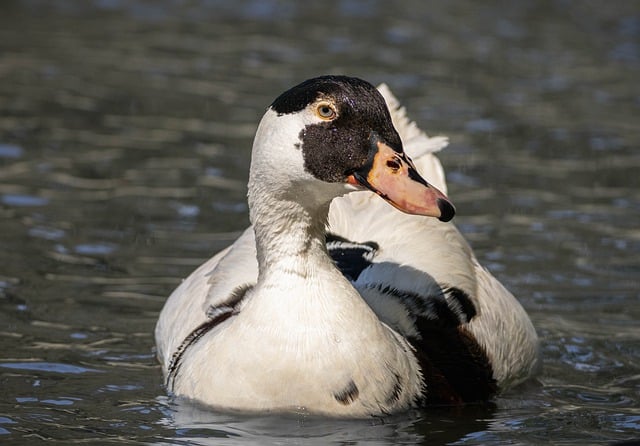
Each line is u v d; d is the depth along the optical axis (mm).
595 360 10688
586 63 22078
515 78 20891
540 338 11141
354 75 20641
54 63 21359
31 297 11875
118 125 17922
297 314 8617
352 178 8430
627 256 13258
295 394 8617
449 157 16672
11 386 9750
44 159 16266
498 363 9703
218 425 8727
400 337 9117
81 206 14594
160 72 21016
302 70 21156
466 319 9531
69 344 10812
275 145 8484
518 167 16359
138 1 26594
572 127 18141
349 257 9844
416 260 9734
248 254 9953
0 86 19719
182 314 9938
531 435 8828
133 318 11523
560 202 15031
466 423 9070
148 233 13797
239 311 9133
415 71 21078
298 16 25469
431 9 26219
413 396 9000
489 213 14617
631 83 20812
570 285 12461
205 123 18109
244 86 20188
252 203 8750
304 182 8469
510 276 12664
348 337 8617
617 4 26750
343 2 26719
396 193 8273
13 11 25156
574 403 9617
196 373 8953
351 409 8688
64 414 9133
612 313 11758
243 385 8695
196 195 15062
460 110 18844
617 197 15234
